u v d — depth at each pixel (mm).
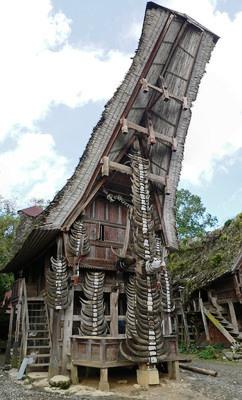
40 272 14219
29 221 18141
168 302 11664
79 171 11547
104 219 12406
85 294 11141
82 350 9242
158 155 13492
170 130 13680
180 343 19688
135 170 11703
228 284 17828
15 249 17094
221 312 18281
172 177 13438
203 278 18500
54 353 10039
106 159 11484
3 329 21469
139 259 10055
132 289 11820
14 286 17016
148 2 11711
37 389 8805
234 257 17422
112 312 11477
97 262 11633
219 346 16703
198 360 14727
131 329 9367
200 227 35500
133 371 10422
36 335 12562
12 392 8508
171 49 12914
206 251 22172
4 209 29016
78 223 11430
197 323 19422
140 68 11938
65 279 10805
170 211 13305
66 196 11266
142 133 12391
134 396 7809
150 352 8859
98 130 11734
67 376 9461
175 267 23453
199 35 13273
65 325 10398
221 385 8906
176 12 12258
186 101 13219
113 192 12891
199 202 36281
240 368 12117
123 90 11820
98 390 8414
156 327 9266
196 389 8414
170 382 9078
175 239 12992
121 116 11805
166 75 13281
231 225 21438
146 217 10953
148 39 11945
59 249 11102
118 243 12398
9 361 15078
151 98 12859
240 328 17875
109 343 8781
